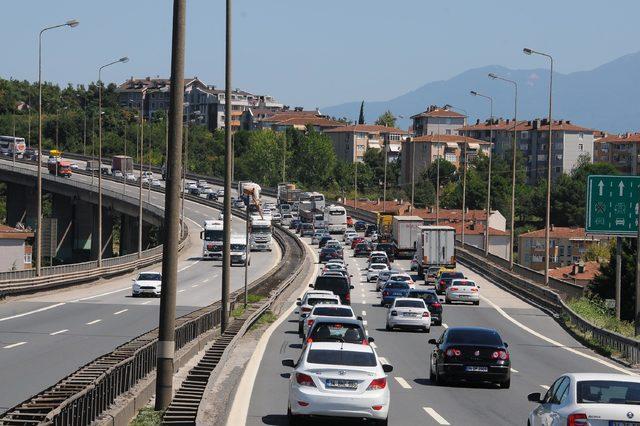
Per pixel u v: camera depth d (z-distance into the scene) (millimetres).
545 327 97625
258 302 104625
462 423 39375
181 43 36125
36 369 52188
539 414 29969
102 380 34469
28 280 113000
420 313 86188
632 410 26797
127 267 160125
